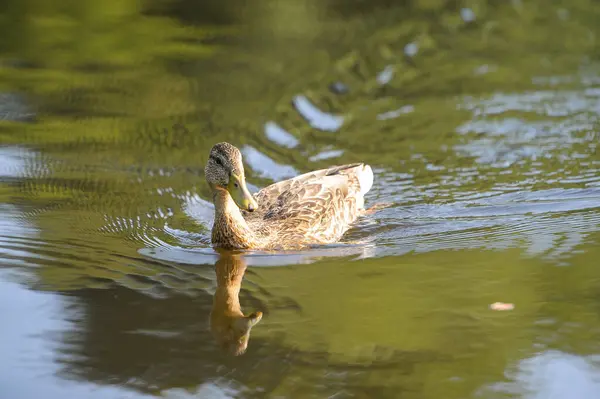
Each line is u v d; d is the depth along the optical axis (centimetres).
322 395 826
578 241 1215
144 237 1273
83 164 1585
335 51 2334
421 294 1046
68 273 1116
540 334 939
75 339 937
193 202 1441
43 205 1385
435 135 1769
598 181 1496
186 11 2698
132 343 921
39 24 2531
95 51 2300
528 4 2794
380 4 2830
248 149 1680
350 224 1373
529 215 1346
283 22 2634
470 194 1468
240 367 874
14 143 1680
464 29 2550
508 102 1942
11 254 1170
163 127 1784
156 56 2269
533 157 1634
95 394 832
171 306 1021
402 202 1454
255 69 2178
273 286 1084
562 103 1923
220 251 1223
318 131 1809
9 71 2125
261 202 1387
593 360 885
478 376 853
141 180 1518
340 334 939
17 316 985
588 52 2281
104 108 1892
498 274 1103
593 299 1017
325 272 1133
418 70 2195
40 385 847
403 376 860
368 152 1689
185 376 864
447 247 1220
